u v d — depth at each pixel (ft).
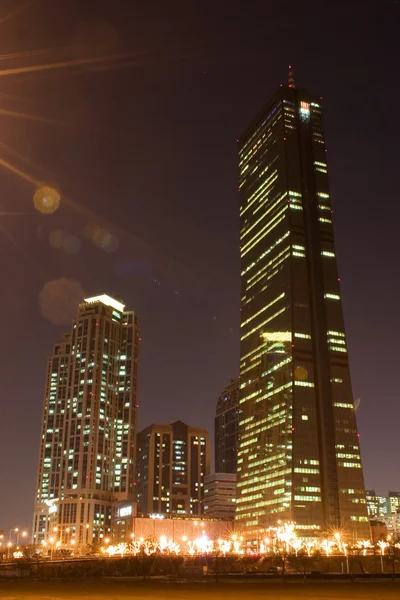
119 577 475.72
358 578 428.56
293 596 273.75
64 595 278.87
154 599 256.52
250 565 548.72
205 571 499.10
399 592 298.15
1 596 272.51
